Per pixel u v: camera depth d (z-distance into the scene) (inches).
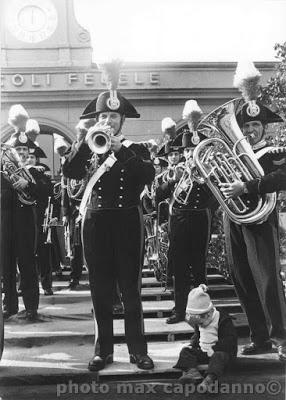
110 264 184.5
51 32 342.0
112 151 180.7
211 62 320.5
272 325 184.5
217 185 190.5
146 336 210.2
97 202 183.3
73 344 208.8
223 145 190.1
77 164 183.9
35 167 239.5
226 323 178.9
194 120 221.0
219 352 172.9
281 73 243.9
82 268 293.3
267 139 243.4
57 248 303.0
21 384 177.9
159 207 263.0
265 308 185.9
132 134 328.2
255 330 193.6
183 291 223.8
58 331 214.1
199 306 177.3
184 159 228.5
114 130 184.2
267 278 185.5
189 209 224.2
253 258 188.2
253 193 182.5
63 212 280.5
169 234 228.2
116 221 182.4
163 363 184.2
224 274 273.6
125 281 183.5
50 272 272.1
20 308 256.4
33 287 231.5
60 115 354.0
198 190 223.6
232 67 322.3
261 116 193.3
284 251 228.8
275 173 181.5
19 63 345.1
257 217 184.2
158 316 235.0
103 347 183.0
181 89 326.0
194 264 226.7
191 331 211.0
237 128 188.9
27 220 232.4
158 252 272.1
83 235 185.6
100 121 175.9
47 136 362.9
